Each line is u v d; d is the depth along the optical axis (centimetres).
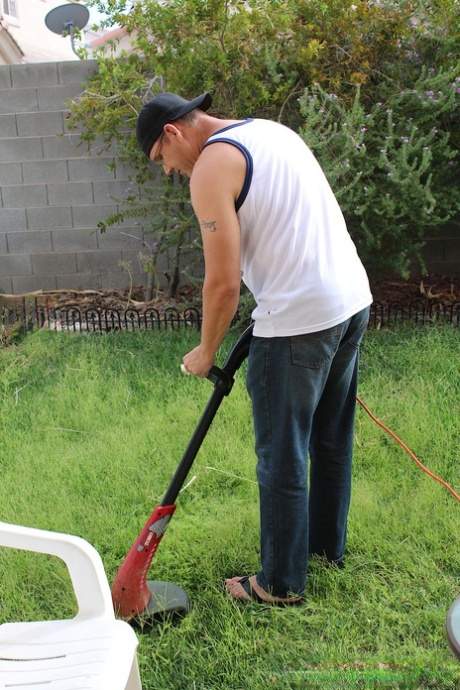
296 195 179
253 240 183
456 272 584
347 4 467
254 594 212
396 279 583
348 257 192
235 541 239
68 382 402
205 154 176
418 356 395
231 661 187
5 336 483
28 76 585
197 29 458
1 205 616
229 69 466
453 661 182
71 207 611
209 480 285
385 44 482
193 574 227
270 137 181
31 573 226
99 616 149
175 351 440
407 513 254
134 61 511
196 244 509
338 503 218
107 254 618
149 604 206
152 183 597
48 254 624
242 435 325
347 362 201
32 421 356
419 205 458
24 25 1216
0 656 140
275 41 472
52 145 598
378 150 476
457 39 471
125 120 532
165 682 183
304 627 200
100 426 344
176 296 593
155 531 201
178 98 190
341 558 228
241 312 464
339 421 212
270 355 186
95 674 131
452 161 506
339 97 479
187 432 327
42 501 274
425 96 455
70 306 538
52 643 143
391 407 338
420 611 202
